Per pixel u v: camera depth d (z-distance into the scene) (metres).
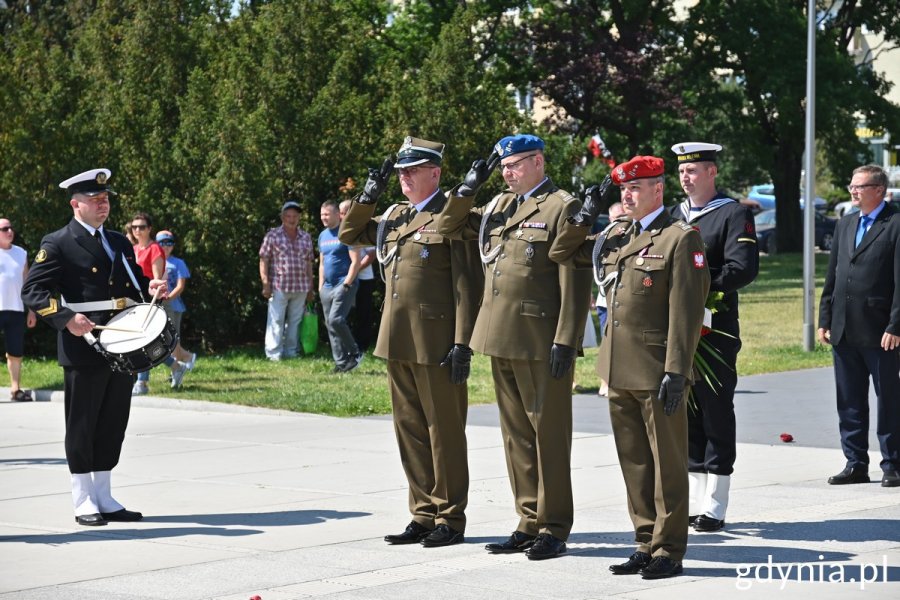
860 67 47.53
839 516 9.80
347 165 23.70
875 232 11.09
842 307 11.22
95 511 9.98
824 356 21.58
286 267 21.58
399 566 8.47
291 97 24.00
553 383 8.59
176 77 24.41
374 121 24.39
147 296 10.57
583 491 11.04
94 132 22.81
